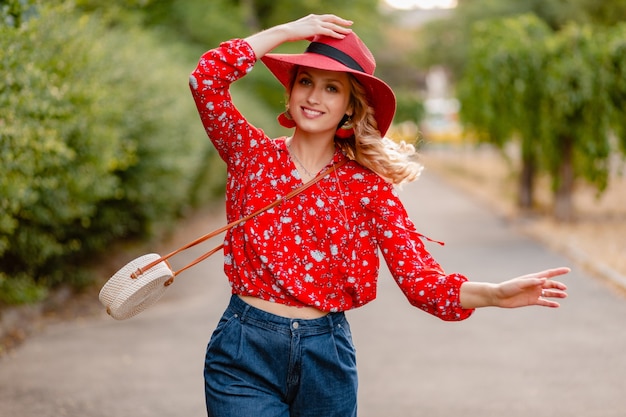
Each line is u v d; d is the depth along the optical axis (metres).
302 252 2.94
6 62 5.84
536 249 12.30
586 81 13.05
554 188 14.62
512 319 7.92
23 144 6.14
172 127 11.49
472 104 15.96
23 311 7.81
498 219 16.36
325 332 2.96
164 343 7.08
